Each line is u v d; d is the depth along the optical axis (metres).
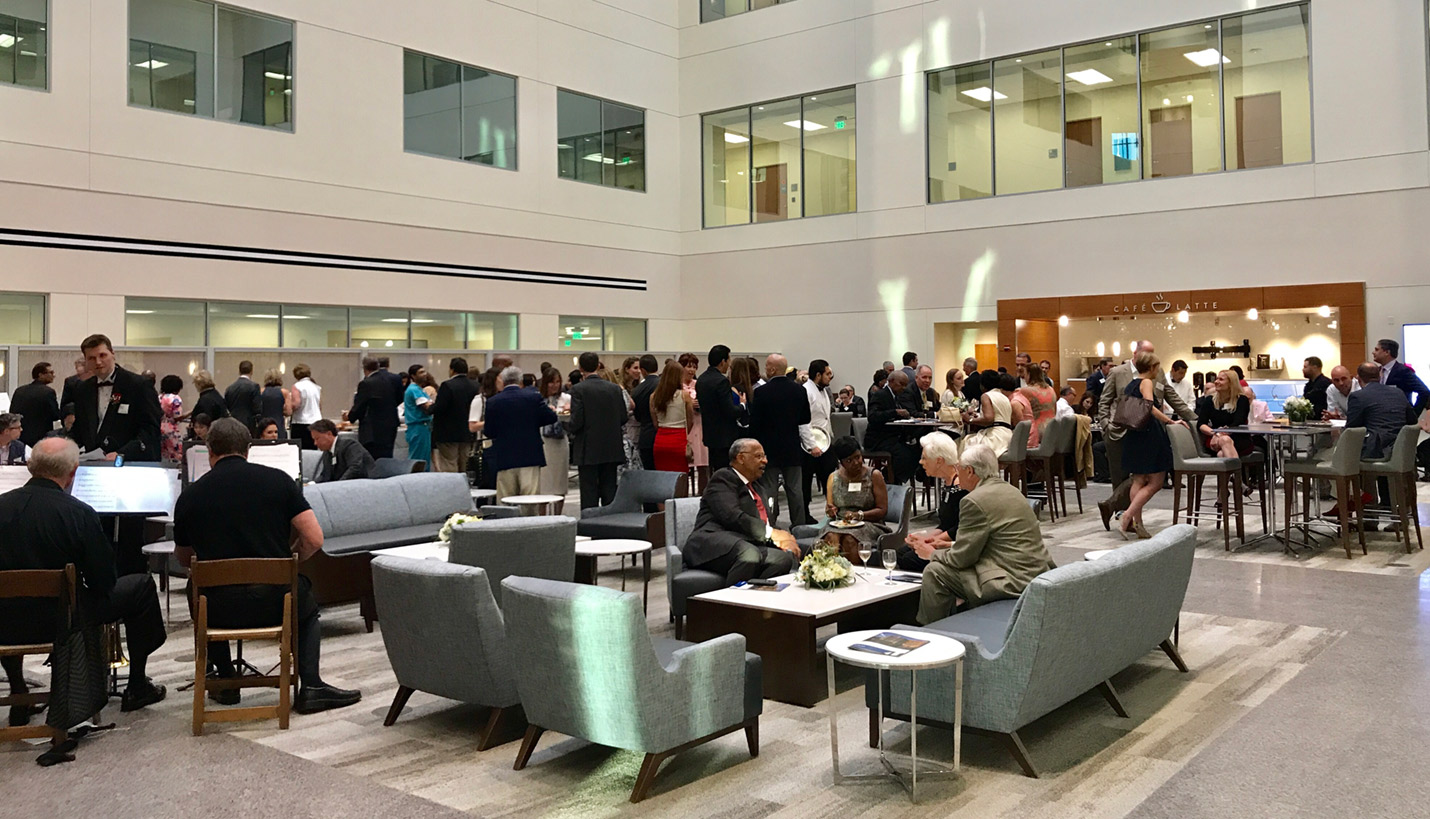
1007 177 18.92
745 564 6.82
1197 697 5.67
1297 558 9.59
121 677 6.38
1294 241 16.14
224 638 5.42
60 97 13.79
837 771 4.57
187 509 5.68
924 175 19.73
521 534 6.77
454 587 5.04
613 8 21.44
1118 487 11.44
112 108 14.26
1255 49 16.52
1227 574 8.93
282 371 15.98
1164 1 17.20
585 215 20.84
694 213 22.83
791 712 5.58
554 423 11.88
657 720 4.41
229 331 15.57
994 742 5.05
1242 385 14.23
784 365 10.34
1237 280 16.64
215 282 15.30
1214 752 4.84
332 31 16.70
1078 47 18.14
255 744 5.20
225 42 15.49
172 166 14.86
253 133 15.76
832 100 20.94
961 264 19.36
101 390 9.38
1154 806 4.24
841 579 6.05
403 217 17.67
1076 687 4.95
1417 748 4.81
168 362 14.73
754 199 22.06
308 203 16.41
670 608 7.43
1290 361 16.59
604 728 4.49
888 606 6.37
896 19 20.00
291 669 5.65
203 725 5.45
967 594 5.79
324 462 10.79
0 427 8.79
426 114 18.09
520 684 4.78
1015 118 18.81
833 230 20.89
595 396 10.79
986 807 4.27
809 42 21.09
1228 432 10.26
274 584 5.52
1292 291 16.14
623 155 21.78
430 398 14.15
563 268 20.39
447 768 4.84
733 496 7.05
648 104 22.19
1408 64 15.23
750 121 22.06
